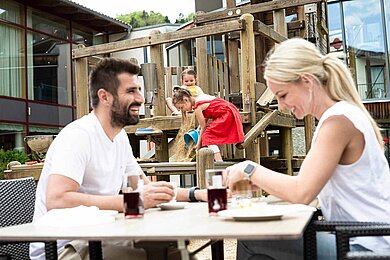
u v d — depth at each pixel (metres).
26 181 2.86
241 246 2.21
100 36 17.33
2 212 2.68
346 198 1.98
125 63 2.50
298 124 7.09
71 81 16.03
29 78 14.70
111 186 2.48
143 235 1.34
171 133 6.31
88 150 2.32
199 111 4.88
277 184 1.97
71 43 16.14
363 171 1.95
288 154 6.44
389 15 11.74
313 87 2.10
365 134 1.94
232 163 4.76
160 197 2.09
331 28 12.22
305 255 1.78
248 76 5.06
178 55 12.50
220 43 10.74
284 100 2.15
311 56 2.11
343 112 1.95
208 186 1.81
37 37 15.08
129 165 2.71
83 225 1.65
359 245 1.93
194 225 1.51
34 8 14.99
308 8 7.27
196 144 5.20
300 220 1.55
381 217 1.94
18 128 14.24
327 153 1.93
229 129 4.75
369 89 11.86
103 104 2.45
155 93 5.70
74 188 2.22
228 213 1.63
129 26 16.94
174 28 16.83
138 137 6.55
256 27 5.18
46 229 1.59
